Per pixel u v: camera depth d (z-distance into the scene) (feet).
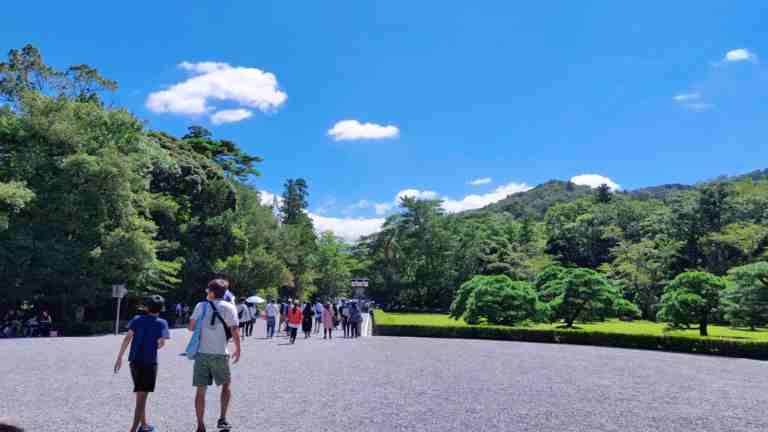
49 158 97.91
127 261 101.96
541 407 31.81
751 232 178.70
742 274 92.38
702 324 100.63
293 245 212.02
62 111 101.30
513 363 59.72
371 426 25.08
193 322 22.61
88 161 95.71
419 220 274.16
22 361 47.98
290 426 24.48
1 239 91.71
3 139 99.35
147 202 115.44
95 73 128.36
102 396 30.81
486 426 25.93
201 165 158.20
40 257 94.02
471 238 267.18
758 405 35.94
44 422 23.99
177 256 140.67
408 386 38.60
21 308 110.93
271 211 205.77
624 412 31.37
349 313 99.09
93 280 100.48
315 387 36.58
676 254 190.70
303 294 254.27
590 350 87.30
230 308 22.94
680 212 211.41
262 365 48.70
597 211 281.74
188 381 37.83
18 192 84.89
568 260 265.95
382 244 284.00
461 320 156.15
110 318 128.77
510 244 276.82
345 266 346.33
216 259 150.41
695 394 40.32
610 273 200.44
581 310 122.83
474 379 43.91
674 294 101.40
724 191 208.64
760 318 92.12
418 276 270.26
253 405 29.32
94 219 100.58
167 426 23.76
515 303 118.01
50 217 96.84
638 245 193.98
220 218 148.77
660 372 55.83
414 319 161.58
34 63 121.49
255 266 159.33
